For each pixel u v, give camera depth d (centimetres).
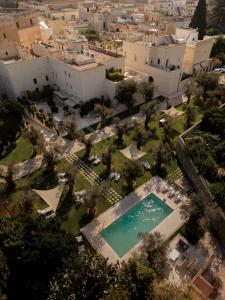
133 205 3684
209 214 3195
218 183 3538
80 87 5647
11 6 13512
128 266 2553
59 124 5312
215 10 11000
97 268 2455
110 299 2266
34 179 4078
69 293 2288
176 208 3647
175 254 3027
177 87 6731
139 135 4684
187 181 4084
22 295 2516
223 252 3117
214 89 6056
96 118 5597
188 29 7769
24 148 4759
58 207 3625
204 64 7744
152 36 7125
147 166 4297
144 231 3350
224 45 8594
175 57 6719
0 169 4238
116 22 11344
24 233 2731
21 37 7281
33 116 5584
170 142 4884
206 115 4888
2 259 2447
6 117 5144
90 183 3997
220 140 4425
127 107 5894
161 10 13338
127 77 6234
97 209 3619
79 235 3281
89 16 11631
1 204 3597
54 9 14238
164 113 5806
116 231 3356
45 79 6425
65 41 6931
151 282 2477
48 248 2559
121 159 4475
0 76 6297
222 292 2745
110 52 6519
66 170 3925
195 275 2827
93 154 4559
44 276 2542
